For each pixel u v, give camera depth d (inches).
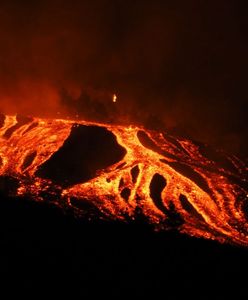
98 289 395.9
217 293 416.2
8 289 378.6
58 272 410.3
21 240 452.8
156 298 395.9
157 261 454.6
